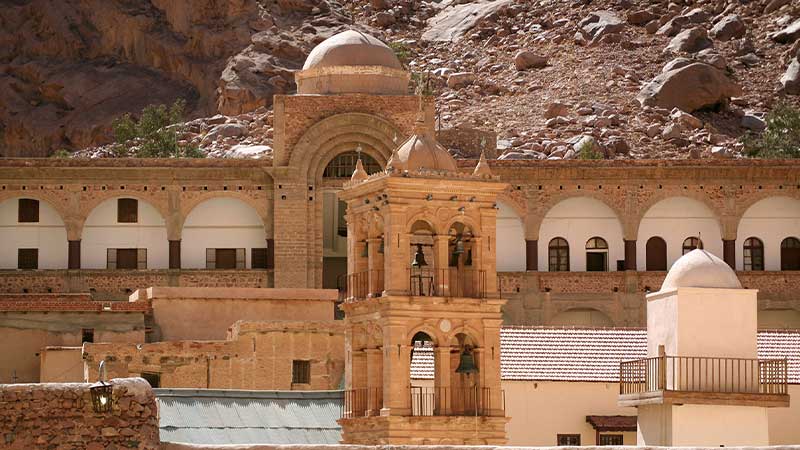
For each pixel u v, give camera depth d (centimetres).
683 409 10244
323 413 11262
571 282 19150
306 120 19188
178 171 19200
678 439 10219
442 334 10231
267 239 19162
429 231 10594
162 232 19250
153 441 6731
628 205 19312
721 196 19338
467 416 10138
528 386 11262
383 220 10362
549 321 19125
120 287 19088
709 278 10475
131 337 14875
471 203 10456
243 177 19238
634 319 19112
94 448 6688
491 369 10269
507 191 19275
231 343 13588
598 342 11662
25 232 19188
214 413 11088
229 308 14900
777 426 10988
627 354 11544
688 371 10269
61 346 15000
